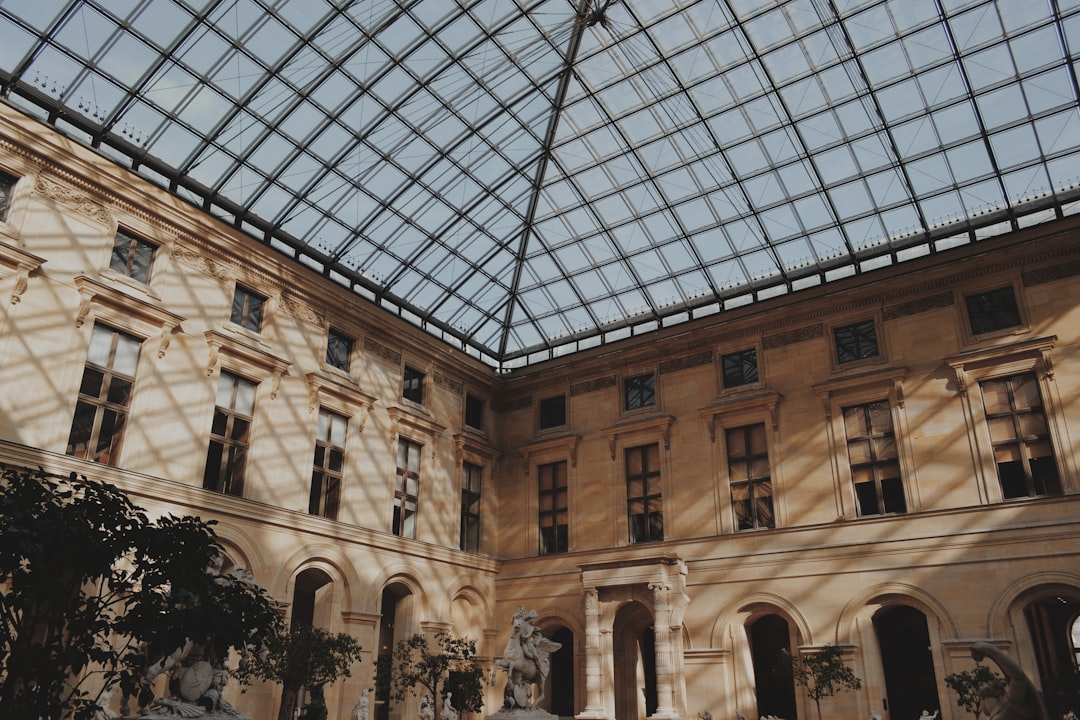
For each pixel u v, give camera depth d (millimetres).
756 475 33312
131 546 10781
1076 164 28922
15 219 24000
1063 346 28062
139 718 12859
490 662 36844
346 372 34156
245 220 31234
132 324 26328
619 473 36594
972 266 30328
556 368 39906
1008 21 26484
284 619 28547
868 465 30906
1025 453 28062
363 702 27016
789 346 33906
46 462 23016
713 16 28469
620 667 34156
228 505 27609
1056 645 35812
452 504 37406
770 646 39344
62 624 9734
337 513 32031
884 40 27844
